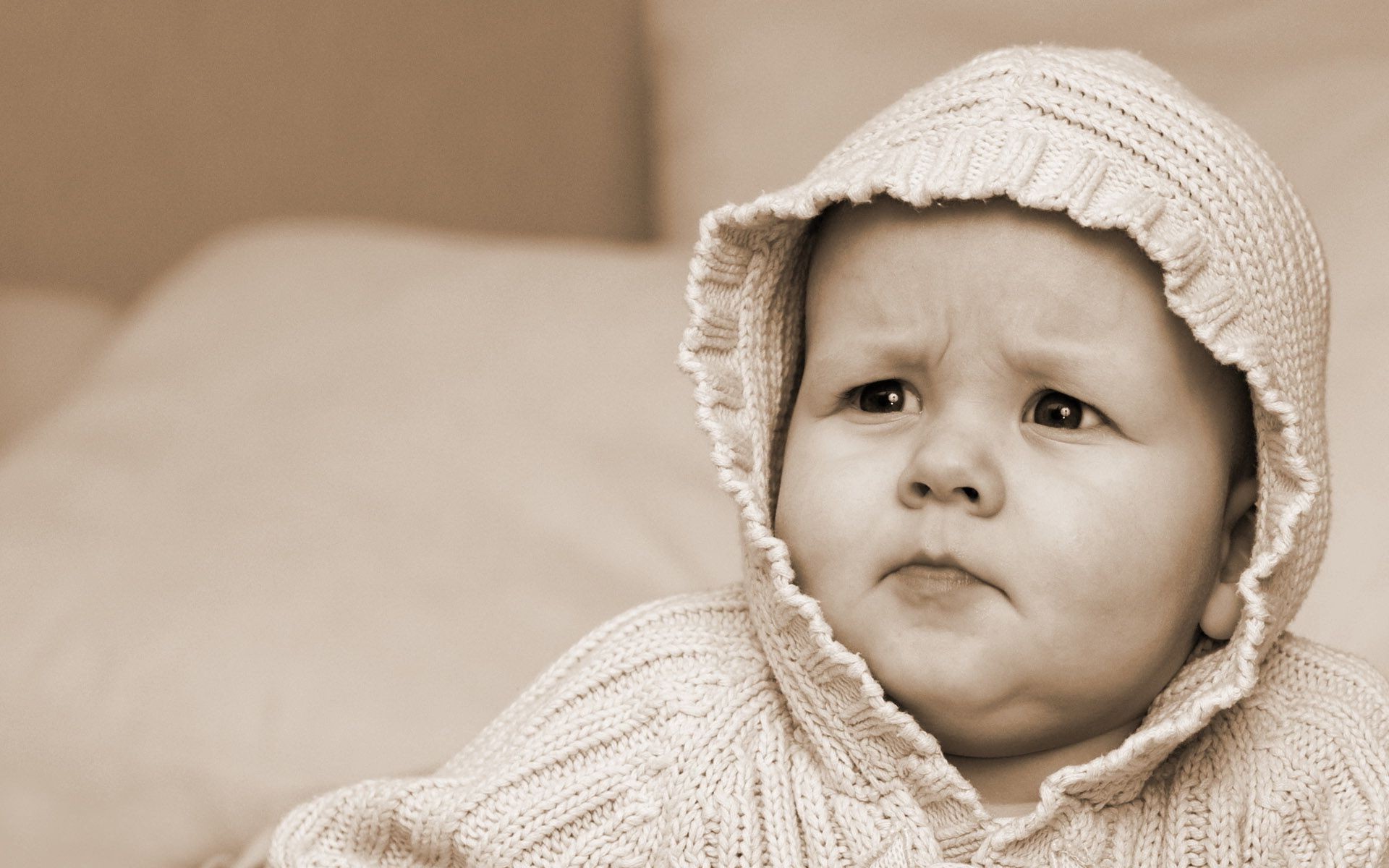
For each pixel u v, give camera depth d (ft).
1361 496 5.16
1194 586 3.36
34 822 5.39
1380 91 6.09
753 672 3.73
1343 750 3.44
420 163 9.04
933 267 3.28
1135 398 3.23
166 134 8.88
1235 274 3.35
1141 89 3.48
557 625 5.68
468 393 6.59
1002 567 3.19
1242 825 3.42
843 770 3.54
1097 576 3.20
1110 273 3.23
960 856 3.53
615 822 3.62
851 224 3.45
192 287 7.62
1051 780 3.35
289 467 6.45
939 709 3.31
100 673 5.64
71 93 8.82
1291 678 3.60
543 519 6.08
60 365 8.02
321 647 5.59
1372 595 4.95
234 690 5.46
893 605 3.30
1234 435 3.46
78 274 8.96
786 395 3.86
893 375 3.38
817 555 3.38
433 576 5.91
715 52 7.46
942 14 6.99
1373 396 5.36
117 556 6.13
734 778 3.57
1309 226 3.66
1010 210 3.25
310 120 8.93
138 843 5.27
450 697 5.38
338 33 8.89
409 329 6.98
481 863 3.68
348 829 3.85
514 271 7.16
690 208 7.54
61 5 8.75
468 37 8.96
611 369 6.52
